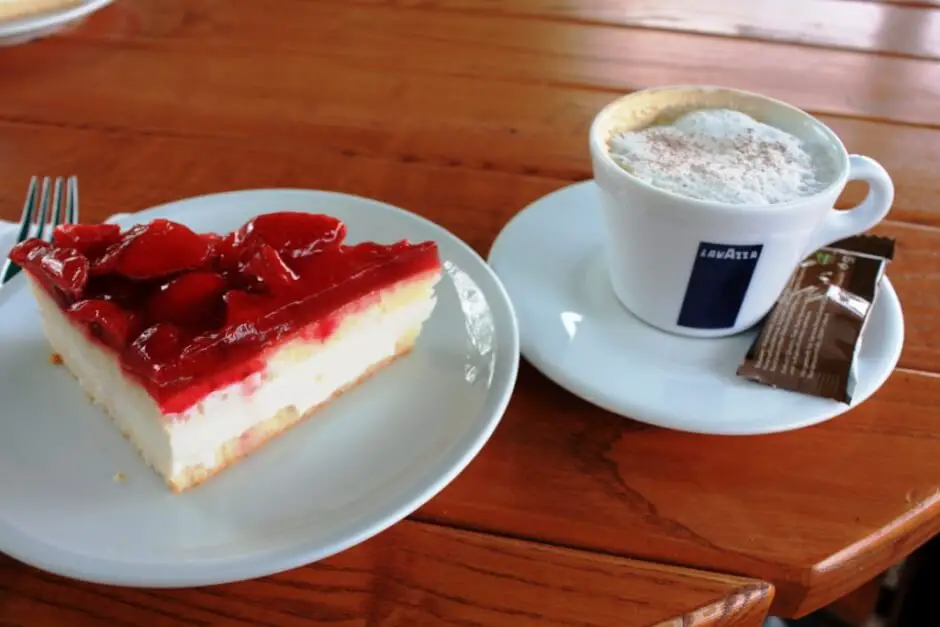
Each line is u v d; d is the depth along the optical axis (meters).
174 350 0.35
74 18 0.58
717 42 0.62
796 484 0.36
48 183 0.46
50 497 0.34
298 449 0.36
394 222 0.44
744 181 0.38
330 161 0.50
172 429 0.34
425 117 0.53
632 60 0.59
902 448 0.37
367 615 0.32
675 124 0.42
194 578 0.31
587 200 0.47
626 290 0.41
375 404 0.38
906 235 0.46
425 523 0.34
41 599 0.32
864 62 0.60
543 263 0.43
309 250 0.39
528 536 0.34
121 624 0.31
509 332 0.39
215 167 0.49
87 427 0.37
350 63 0.57
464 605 0.32
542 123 0.53
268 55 0.58
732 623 0.33
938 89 0.58
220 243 0.39
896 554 0.35
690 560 0.33
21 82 0.54
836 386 0.37
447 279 0.42
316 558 0.32
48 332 0.39
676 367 0.39
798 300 0.41
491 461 0.36
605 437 0.37
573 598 0.32
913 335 0.41
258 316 0.36
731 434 0.36
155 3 0.62
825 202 0.37
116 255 0.37
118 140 0.50
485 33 0.61
